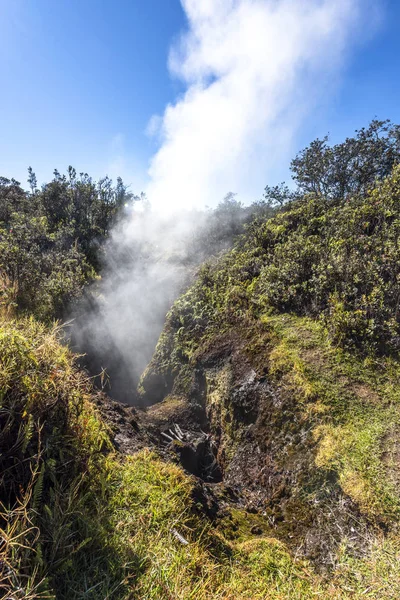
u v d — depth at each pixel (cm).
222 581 206
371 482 265
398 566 214
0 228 859
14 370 194
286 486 314
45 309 566
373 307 413
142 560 175
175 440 420
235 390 447
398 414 321
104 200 1185
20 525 150
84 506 188
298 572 231
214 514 279
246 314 540
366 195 636
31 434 175
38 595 129
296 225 686
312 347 422
